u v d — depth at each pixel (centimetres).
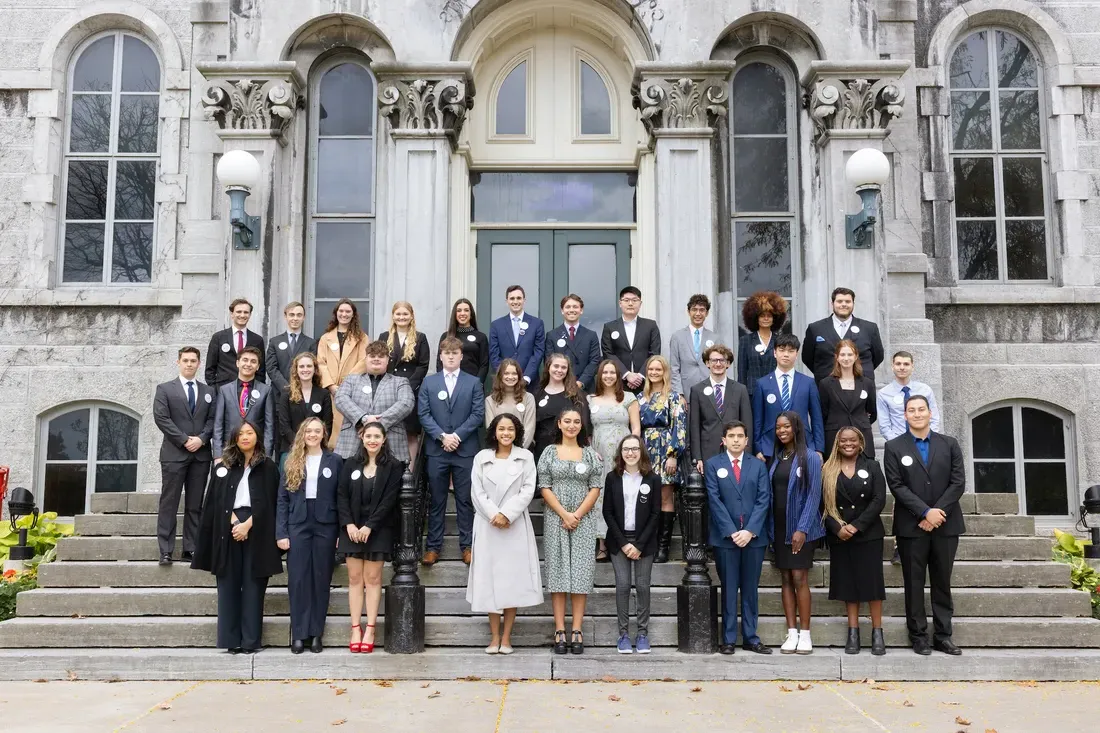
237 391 869
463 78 1062
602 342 941
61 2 1179
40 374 1134
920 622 768
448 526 898
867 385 848
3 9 1176
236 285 1029
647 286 1098
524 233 1132
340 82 1112
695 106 1053
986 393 1124
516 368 833
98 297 1144
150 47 1194
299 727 603
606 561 845
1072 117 1173
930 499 774
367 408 827
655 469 845
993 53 1182
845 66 1048
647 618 768
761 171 1102
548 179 1145
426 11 1070
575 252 1134
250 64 1048
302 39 1087
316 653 761
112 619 803
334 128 1107
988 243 1173
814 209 1076
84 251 1177
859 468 769
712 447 825
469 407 838
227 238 1033
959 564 841
